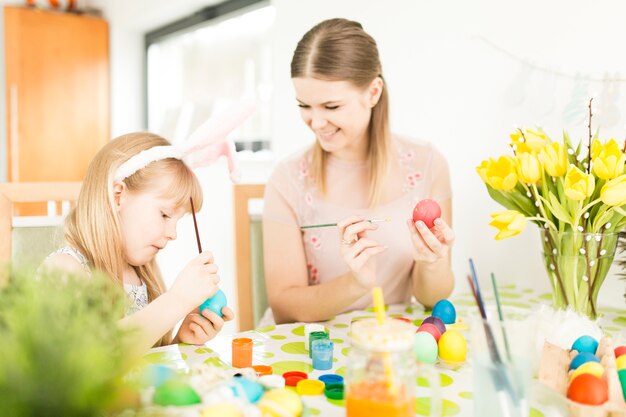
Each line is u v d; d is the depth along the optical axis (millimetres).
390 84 1854
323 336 956
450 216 1522
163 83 3633
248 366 873
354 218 1140
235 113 1155
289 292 1324
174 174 1128
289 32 2260
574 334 895
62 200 1364
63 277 539
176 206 1142
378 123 1419
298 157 1552
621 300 1300
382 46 1870
